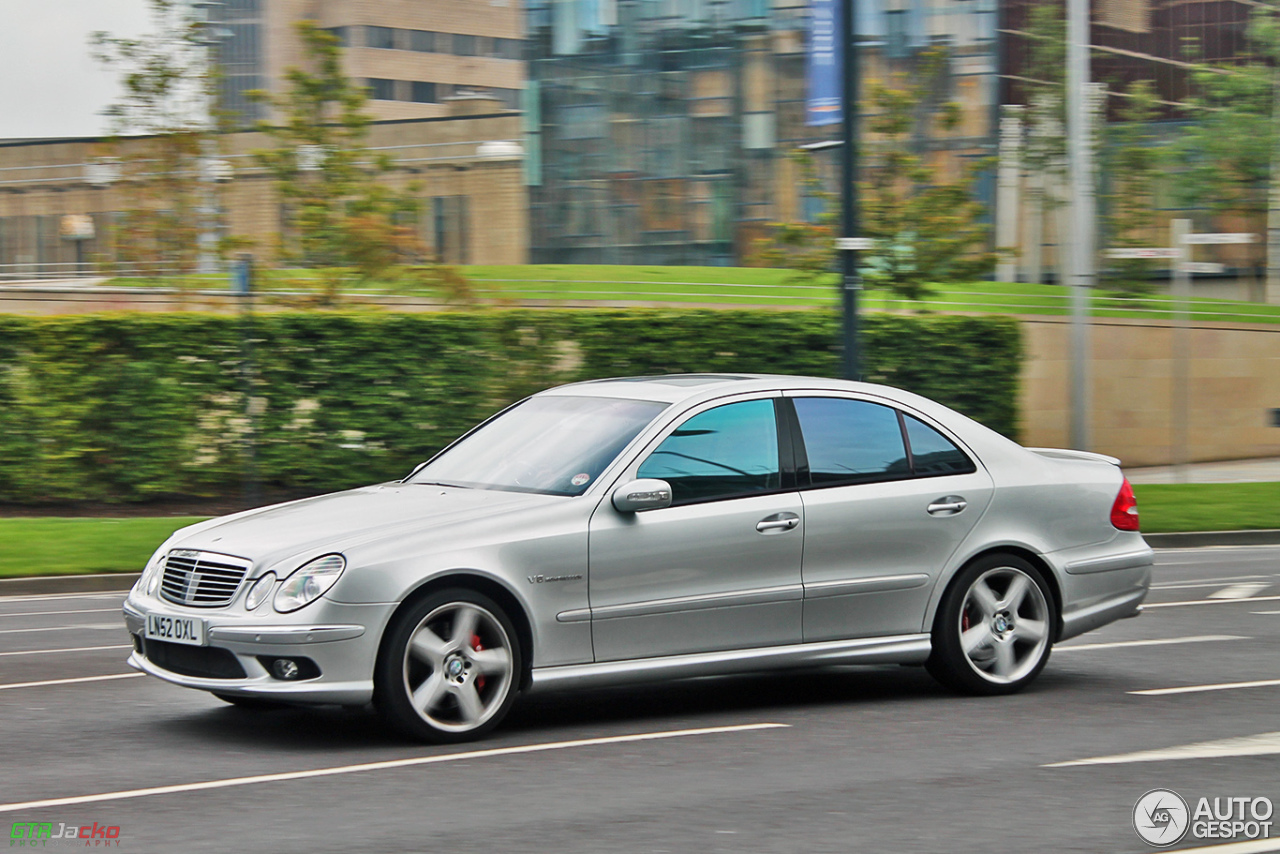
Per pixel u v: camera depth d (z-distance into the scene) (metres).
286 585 10.32
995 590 12.94
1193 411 46.47
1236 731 11.45
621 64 61.84
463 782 9.66
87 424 31.11
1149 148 48.38
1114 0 64.12
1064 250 54.41
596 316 34.97
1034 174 50.78
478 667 10.80
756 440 12.05
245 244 37.56
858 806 9.11
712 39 60.28
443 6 143.12
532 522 10.98
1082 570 13.20
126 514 30.73
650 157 61.44
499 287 36.97
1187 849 8.26
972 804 9.18
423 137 66.25
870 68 52.16
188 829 8.54
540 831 8.49
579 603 11.05
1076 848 8.25
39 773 9.98
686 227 60.84
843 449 12.38
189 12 37.81
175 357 31.39
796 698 12.88
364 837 8.35
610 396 12.56
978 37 52.16
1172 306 46.66
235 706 12.39
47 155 71.25
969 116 52.22
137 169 38.50
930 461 12.73
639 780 9.76
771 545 11.76
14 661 15.15
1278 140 51.03
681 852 8.09
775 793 9.43
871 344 37.88
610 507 11.25
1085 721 11.82
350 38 138.00
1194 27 64.94
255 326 32.06
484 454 12.45
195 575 10.79
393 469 33.25
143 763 10.27
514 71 147.88
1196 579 22.97
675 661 11.41
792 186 59.06
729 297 42.06
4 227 70.75
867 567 12.19
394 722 10.52
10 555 24.02
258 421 32.25
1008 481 12.96
